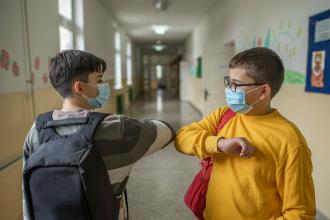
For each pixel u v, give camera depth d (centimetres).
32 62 261
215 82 488
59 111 91
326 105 225
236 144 85
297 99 272
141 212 258
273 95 92
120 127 86
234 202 90
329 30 218
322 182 234
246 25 421
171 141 103
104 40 639
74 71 89
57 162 76
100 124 85
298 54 271
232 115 103
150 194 293
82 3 457
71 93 92
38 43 277
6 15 212
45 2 298
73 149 78
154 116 797
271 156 86
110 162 85
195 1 603
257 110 93
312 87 243
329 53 219
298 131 88
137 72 1559
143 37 1190
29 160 80
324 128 228
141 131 91
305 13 257
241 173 90
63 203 78
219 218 95
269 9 336
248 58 89
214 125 108
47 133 84
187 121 711
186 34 1102
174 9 673
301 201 81
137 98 1384
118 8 655
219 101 488
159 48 1706
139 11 688
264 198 87
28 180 80
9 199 213
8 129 212
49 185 78
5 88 209
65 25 410
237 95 90
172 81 1959
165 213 256
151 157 408
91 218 78
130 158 88
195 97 948
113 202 85
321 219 238
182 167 371
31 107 256
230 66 94
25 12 246
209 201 99
